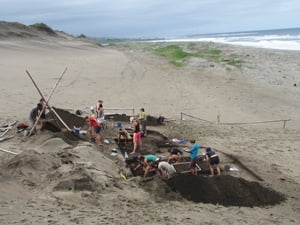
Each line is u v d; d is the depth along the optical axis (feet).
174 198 28.02
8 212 19.33
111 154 38.52
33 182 27.04
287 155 44.04
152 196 27.91
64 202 23.47
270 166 39.14
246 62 122.11
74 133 41.19
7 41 147.74
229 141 48.73
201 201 28.63
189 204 27.50
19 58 111.34
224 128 55.77
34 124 42.39
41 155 31.19
